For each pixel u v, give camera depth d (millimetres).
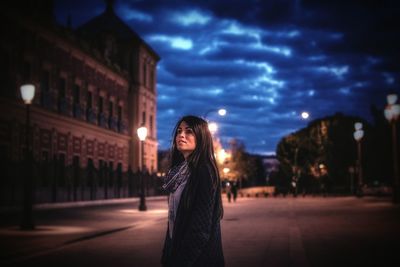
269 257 10711
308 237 14492
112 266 9930
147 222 20562
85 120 42719
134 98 55625
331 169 82875
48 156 36344
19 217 23609
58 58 38188
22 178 29891
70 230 16766
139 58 56219
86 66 43719
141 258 10961
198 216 2943
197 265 2938
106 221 21062
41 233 15781
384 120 75688
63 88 39500
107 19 57156
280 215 25266
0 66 30500
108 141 48781
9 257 10961
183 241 2938
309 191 86750
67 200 36281
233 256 10883
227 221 21125
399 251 11336
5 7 30406
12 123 31453
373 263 9648
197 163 3104
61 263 10359
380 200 47344
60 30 38312
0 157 28406
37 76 34906
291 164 93188
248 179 113250
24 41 33094
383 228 17250
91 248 12781
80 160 42000
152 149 60844
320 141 86188
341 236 14711
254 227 18094
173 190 3131
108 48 51531
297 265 9547
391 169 73375
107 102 48812
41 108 34844
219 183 3105
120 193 48188
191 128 3182
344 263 9688
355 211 28219
